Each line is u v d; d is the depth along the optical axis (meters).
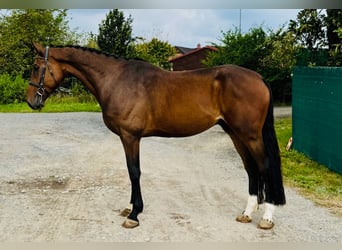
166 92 3.82
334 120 6.23
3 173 6.25
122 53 20.33
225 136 10.19
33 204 4.72
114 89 3.88
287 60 12.58
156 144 9.08
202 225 3.99
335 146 6.24
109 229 3.91
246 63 18.27
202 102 3.78
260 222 3.90
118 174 6.23
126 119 3.84
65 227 3.97
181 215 4.31
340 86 6.00
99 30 20.30
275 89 19.59
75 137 9.84
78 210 4.50
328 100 6.43
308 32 10.13
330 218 4.19
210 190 5.34
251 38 18.22
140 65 3.97
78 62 4.02
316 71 6.87
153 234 3.77
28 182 5.75
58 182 5.76
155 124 3.90
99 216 4.30
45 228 3.95
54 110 16.72
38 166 6.76
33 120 13.20
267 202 3.86
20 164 6.89
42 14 22.45
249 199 4.09
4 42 21.64
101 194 5.13
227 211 4.45
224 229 3.88
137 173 3.95
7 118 13.75
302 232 3.79
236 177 6.07
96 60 3.98
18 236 3.74
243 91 3.66
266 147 3.76
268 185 3.81
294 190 5.29
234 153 8.03
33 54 22.14
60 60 4.07
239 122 3.70
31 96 4.11
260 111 3.69
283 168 6.49
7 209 4.53
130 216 3.96
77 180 5.86
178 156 7.69
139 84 3.86
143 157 7.54
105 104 3.93
